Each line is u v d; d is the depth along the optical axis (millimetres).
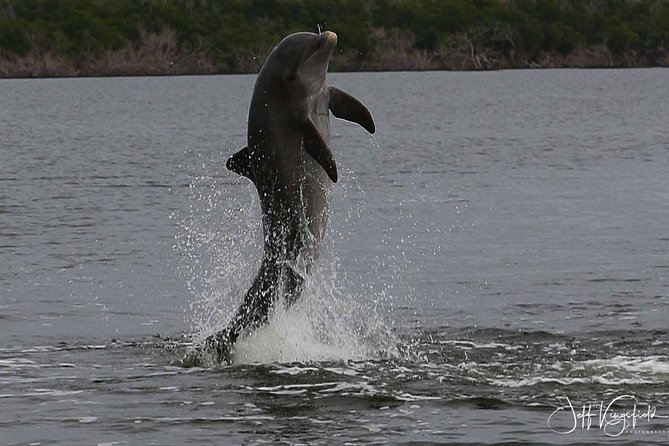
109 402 40562
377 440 36438
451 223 85688
